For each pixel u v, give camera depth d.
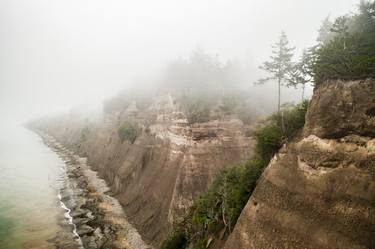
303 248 16.14
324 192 16.61
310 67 20.95
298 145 19.91
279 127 24.34
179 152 45.69
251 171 25.50
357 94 16.53
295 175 19.17
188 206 38.03
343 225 14.84
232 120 48.19
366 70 16.50
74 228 39.75
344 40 18.31
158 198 42.91
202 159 43.06
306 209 17.22
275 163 21.81
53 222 41.56
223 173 33.53
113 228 39.78
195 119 46.81
